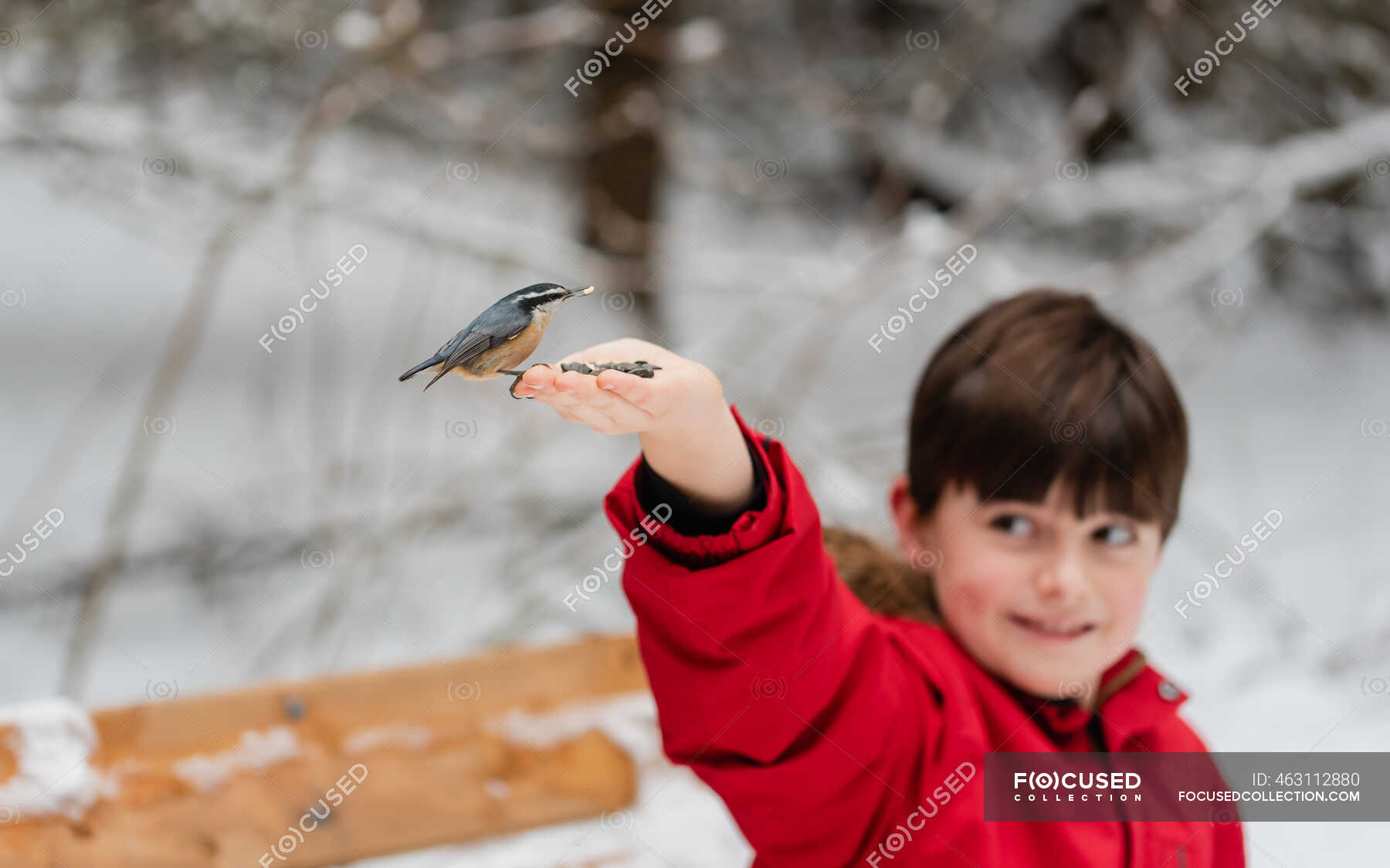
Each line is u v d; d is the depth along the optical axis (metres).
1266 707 3.08
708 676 1.60
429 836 1.95
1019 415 1.74
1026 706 1.75
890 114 5.02
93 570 3.33
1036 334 1.77
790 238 5.23
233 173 3.39
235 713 1.93
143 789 1.88
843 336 4.30
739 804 1.64
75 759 1.86
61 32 3.43
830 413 3.69
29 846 1.82
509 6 4.82
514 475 3.63
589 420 1.52
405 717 1.98
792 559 1.59
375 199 3.62
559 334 3.97
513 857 1.95
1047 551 1.74
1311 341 5.13
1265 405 4.74
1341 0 4.61
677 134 4.66
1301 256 5.02
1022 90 5.59
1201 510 3.84
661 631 1.61
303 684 1.96
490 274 3.96
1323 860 2.31
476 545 3.62
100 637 3.27
